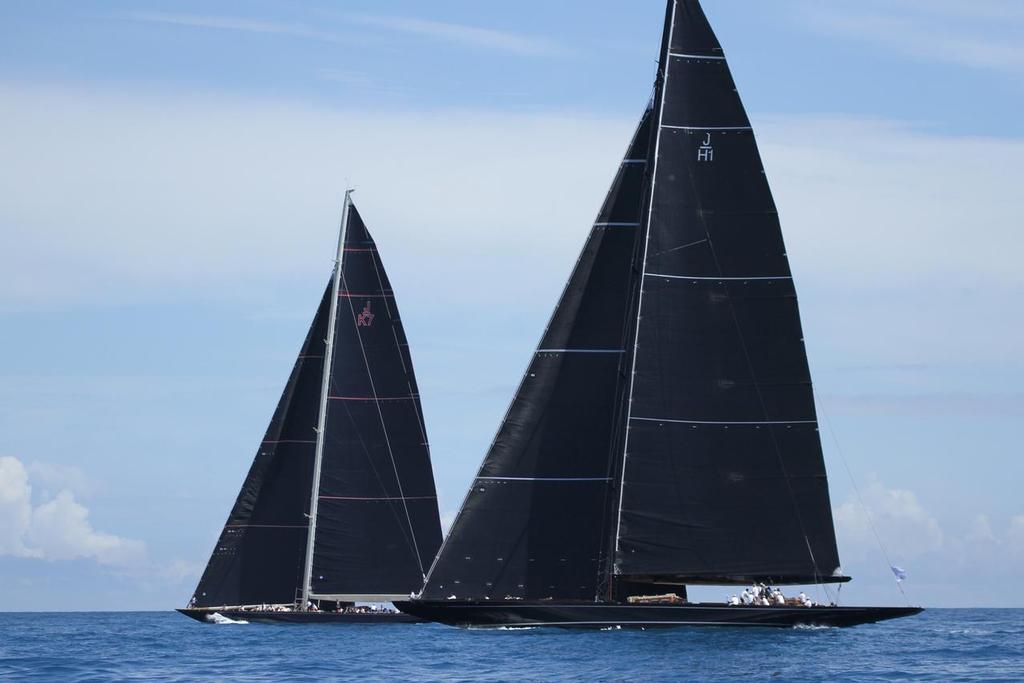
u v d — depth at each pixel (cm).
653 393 17662
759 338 17700
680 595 18212
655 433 17638
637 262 18100
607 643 16762
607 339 18275
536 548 18088
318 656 17750
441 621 18138
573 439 18200
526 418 18250
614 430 18175
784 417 17650
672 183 17812
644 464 17638
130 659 18125
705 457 17638
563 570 18062
